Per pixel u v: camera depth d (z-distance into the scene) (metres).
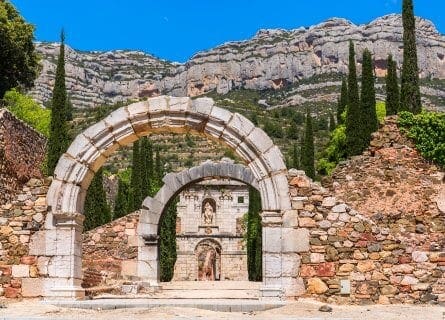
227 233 62.25
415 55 30.94
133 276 28.42
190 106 16.88
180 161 107.38
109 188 64.00
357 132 30.45
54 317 12.43
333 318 12.41
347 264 15.85
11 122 27.05
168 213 44.53
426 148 20.59
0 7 42.44
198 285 38.38
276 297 15.76
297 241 16.03
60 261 16.11
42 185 16.53
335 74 195.88
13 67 43.91
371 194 20.80
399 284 15.70
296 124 138.12
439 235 19.03
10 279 16.05
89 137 16.75
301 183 16.30
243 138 16.62
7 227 16.28
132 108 16.92
